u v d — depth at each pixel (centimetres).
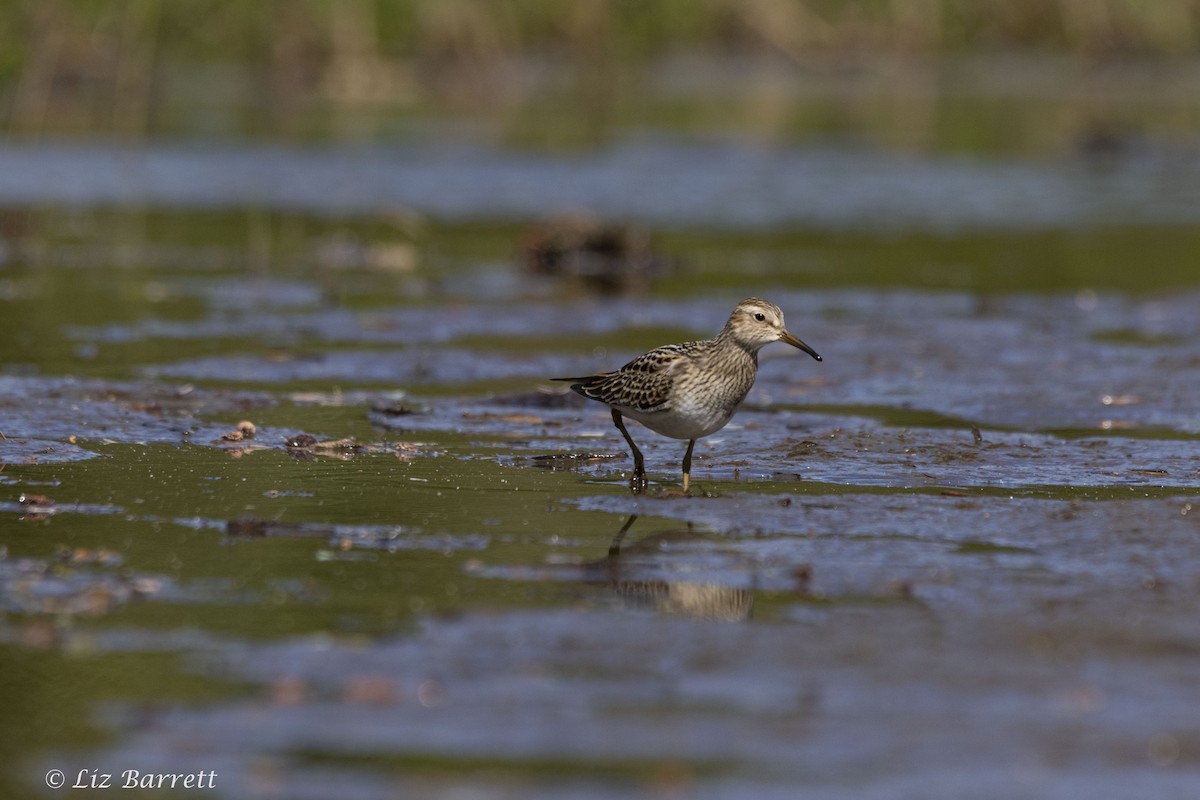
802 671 848
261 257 2575
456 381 1728
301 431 1459
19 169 3322
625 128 4300
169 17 4712
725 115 4612
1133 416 1588
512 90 4988
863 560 1051
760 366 1852
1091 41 6194
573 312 2180
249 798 707
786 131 4334
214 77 4869
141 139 3772
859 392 1711
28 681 829
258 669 845
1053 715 798
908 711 800
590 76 5394
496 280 2469
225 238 2742
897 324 2127
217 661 856
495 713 792
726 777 729
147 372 1702
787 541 1098
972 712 800
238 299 2214
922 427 1526
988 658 870
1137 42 6181
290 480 1271
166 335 1930
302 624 915
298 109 4422
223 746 757
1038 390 1708
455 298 2281
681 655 868
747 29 6003
